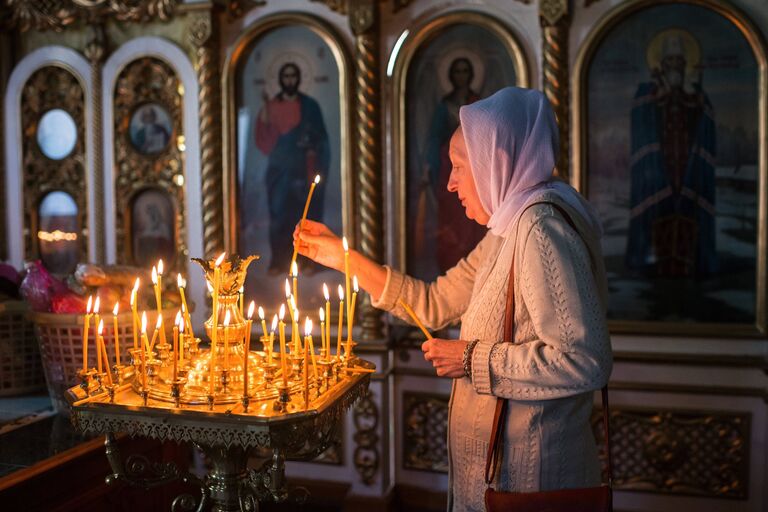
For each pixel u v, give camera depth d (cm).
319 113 314
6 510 129
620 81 281
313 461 314
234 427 106
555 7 277
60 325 167
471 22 294
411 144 304
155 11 320
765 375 273
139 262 335
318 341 309
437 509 306
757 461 275
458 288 173
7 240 348
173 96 327
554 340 123
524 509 120
